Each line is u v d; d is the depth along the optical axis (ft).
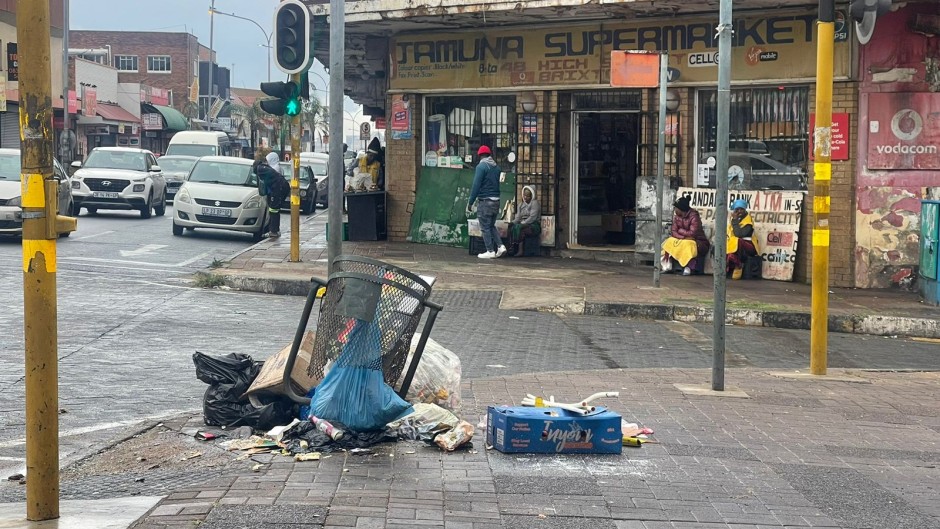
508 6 56.85
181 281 51.21
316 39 66.44
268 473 18.33
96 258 58.54
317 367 20.59
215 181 76.59
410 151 67.51
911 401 28.02
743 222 53.72
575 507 16.99
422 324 40.42
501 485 18.06
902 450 22.24
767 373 32.17
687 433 22.97
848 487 18.97
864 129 52.13
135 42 292.40
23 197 15.25
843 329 42.78
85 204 89.10
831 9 30.66
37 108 15.06
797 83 54.34
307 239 73.46
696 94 58.03
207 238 73.67
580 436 20.45
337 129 30.96
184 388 28.35
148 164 94.89
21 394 27.02
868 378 31.96
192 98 262.67
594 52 60.18
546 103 62.08
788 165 55.57
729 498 17.90
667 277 53.93
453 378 23.09
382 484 17.79
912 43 51.21
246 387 22.50
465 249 64.85
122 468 20.03
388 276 20.38
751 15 55.06
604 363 34.04
